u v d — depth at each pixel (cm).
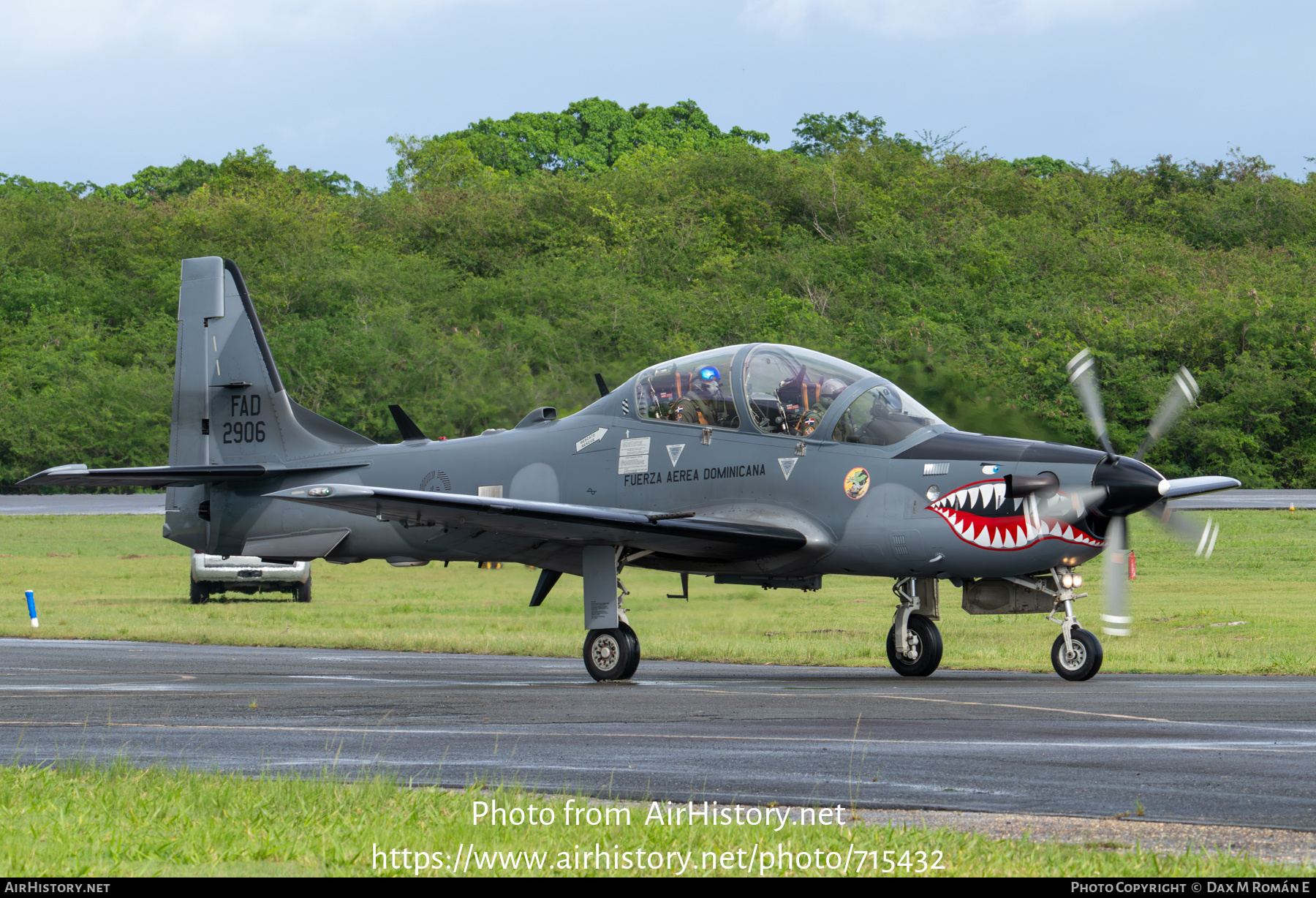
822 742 2647
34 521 14850
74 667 4912
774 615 7431
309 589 8681
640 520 4119
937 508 4109
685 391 4597
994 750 2505
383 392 18475
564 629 7012
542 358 19175
